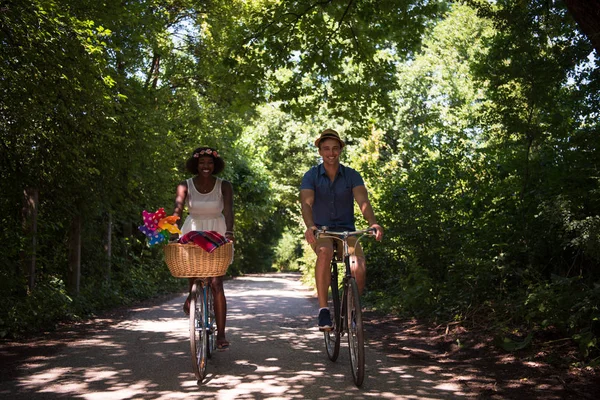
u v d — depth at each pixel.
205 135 19.89
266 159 35.75
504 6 7.84
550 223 7.12
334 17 11.07
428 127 10.43
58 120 9.04
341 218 5.69
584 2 4.89
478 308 7.64
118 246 15.34
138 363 5.72
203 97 20.05
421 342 6.95
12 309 7.85
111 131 9.80
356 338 4.88
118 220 14.85
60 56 8.21
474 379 5.02
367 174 12.43
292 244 50.09
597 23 4.88
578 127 7.72
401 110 25.38
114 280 14.05
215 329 5.91
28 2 7.68
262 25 11.12
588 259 6.68
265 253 45.47
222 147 21.97
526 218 7.71
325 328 5.36
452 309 7.89
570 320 5.41
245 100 11.88
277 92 11.88
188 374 5.24
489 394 4.54
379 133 19.23
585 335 5.25
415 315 8.84
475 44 22.78
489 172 8.76
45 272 10.63
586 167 7.00
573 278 5.81
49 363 5.73
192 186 5.89
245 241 36.81
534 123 7.98
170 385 4.82
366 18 10.60
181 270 5.07
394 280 11.23
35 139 9.27
